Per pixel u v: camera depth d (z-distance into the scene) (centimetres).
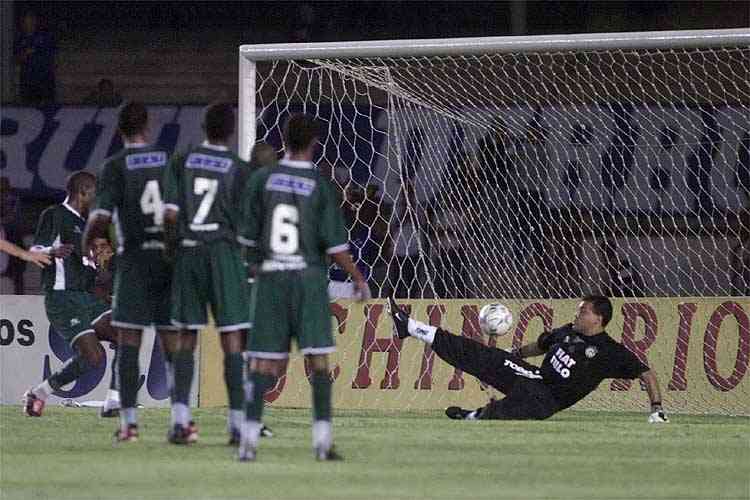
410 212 5119
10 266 6259
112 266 4028
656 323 4475
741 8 7312
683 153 5422
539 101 5691
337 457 2788
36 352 4531
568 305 4503
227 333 2972
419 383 4512
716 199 5428
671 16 7388
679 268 5147
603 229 5322
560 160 5350
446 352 4041
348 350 4566
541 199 5328
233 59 7581
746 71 5262
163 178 2995
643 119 5409
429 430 3628
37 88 7006
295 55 4491
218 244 2934
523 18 7181
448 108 5359
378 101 5800
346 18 7638
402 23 7669
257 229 2708
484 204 5281
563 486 2464
